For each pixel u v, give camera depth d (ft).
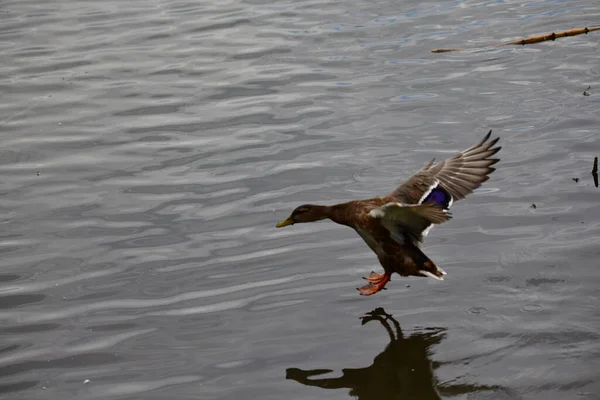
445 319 28.12
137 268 32.65
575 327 26.78
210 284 31.32
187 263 32.81
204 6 65.41
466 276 30.48
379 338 27.40
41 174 40.81
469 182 27.40
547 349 25.91
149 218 36.42
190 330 28.60
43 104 49.03
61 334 28.76
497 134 41.78
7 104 49.06
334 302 29.71
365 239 28.73
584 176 36.78
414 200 27.48
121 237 34.94
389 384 25.02
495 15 59.26
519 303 28.45
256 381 25.62
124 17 63.62
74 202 38.01
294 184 38.50
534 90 46.62
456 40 55.16
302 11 62.90
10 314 30.01
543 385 24.32
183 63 54.39
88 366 26.94
